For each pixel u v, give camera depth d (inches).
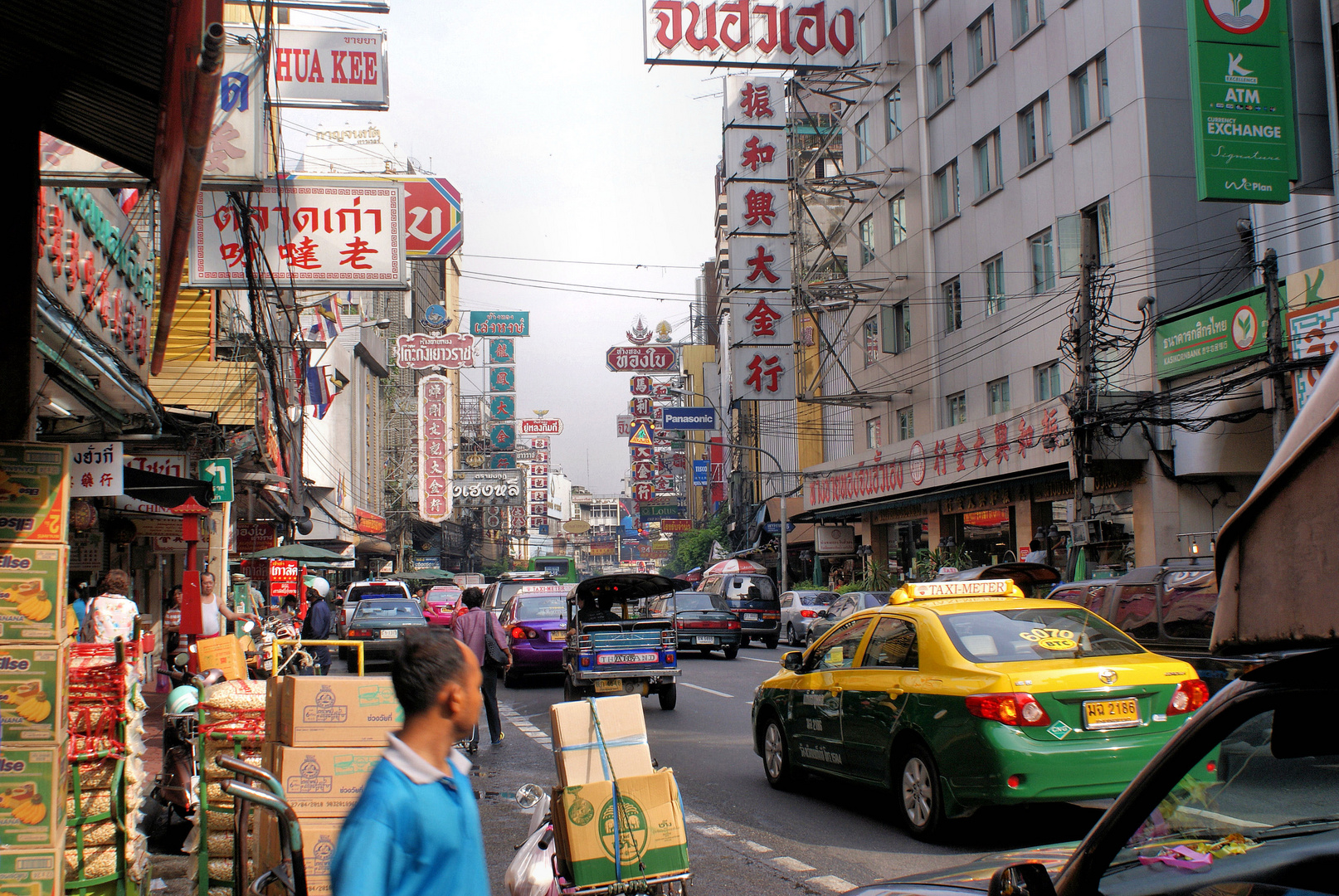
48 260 382.3
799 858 269.4
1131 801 97.0
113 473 380.8
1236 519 72.4
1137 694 265.4
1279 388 637.3
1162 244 817.5
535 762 433.1
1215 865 94.0
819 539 1497.3
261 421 643.5
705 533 3004.4
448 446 2160.4
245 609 799.7
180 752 296.4
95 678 220.5
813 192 1302.9
